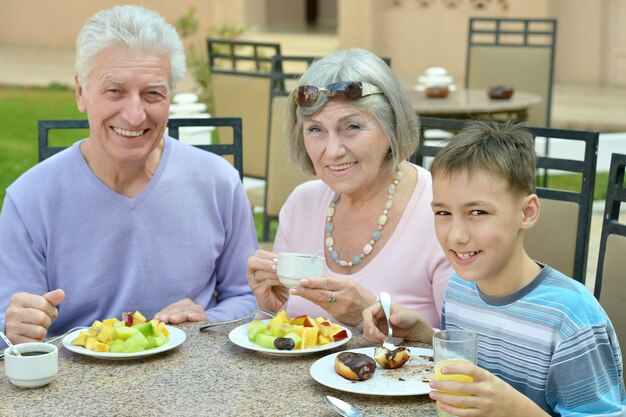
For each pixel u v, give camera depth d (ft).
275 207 15.85
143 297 9.64
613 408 7.08
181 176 9.75
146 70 8.82
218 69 19.76
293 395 7.04
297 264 8.32
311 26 71.20
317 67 8.96
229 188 10.04
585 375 7.06
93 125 9.04
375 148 8.94
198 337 8.41
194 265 9.80
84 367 7.64
